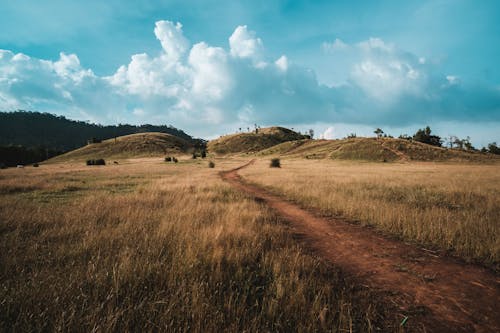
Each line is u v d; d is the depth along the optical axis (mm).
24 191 13227
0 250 4012
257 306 2693
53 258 3777
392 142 85500
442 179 18531
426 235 5703
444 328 2611
